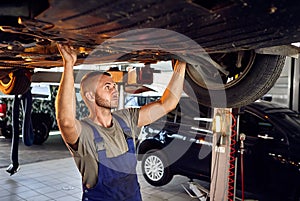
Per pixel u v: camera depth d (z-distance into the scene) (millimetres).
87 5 759
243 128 3963
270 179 3605
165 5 761
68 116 1420
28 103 4449
